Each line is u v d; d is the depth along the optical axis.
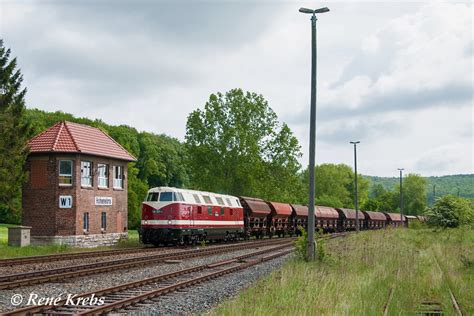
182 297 13.76
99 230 36.94
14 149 36.19
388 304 12.18
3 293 13.88
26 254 27.25
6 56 40.94
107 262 20.94
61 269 18.45
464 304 13.20
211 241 41.31
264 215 48.03
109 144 39.69
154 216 32.84
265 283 15.49
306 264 20.86
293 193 66.75
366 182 134.88
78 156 35.06
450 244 34.72
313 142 22.81
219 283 16.55
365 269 19.62
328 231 66.38
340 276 16.80
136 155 89.94
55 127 37.22
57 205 34.59
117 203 39.19
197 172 63.22
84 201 35.41
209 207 36.34
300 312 10.85
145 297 13.12
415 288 15.16
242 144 61.12
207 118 63.38
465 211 51.78
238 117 63.53
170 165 98.31
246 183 61.91
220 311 11.41
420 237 43.88
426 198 143.75
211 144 62.91
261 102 64.81
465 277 18.48
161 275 16.98
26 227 32.00
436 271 18.58
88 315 10.70
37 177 35.25
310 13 23.31
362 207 138.38
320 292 13.12
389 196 150.38
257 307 11.27
